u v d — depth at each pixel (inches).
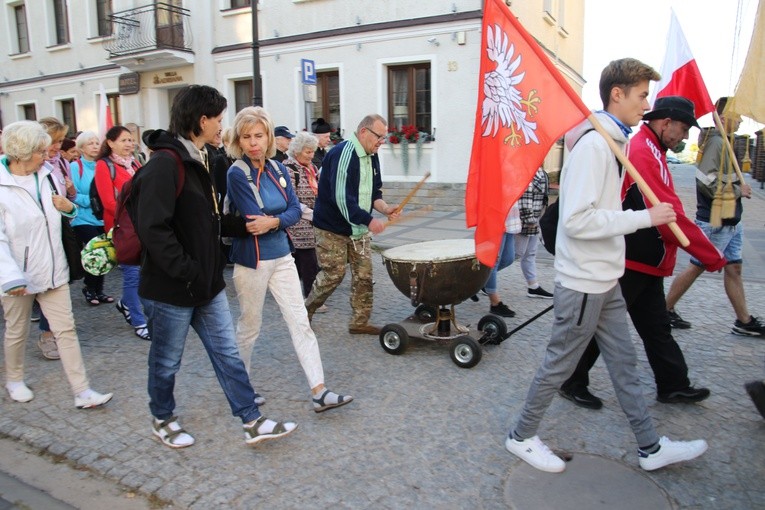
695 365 167.0
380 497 110.6
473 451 125.6
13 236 138.1
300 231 220.1
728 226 180.2
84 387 150.7
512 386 156.8
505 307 217.2
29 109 859.4
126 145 207.6
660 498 108.1
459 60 499.5
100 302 250.2
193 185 117.1
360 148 180.7
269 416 143.6
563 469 117.7
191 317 124.2
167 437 131.0
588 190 103.4
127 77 705.6
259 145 133.3
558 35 694.5
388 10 527.2
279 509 108.0
